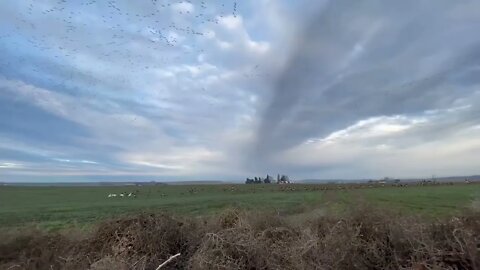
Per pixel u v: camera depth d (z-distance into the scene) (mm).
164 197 53156
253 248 9617
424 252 8906
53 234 12148
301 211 12539
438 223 9453
